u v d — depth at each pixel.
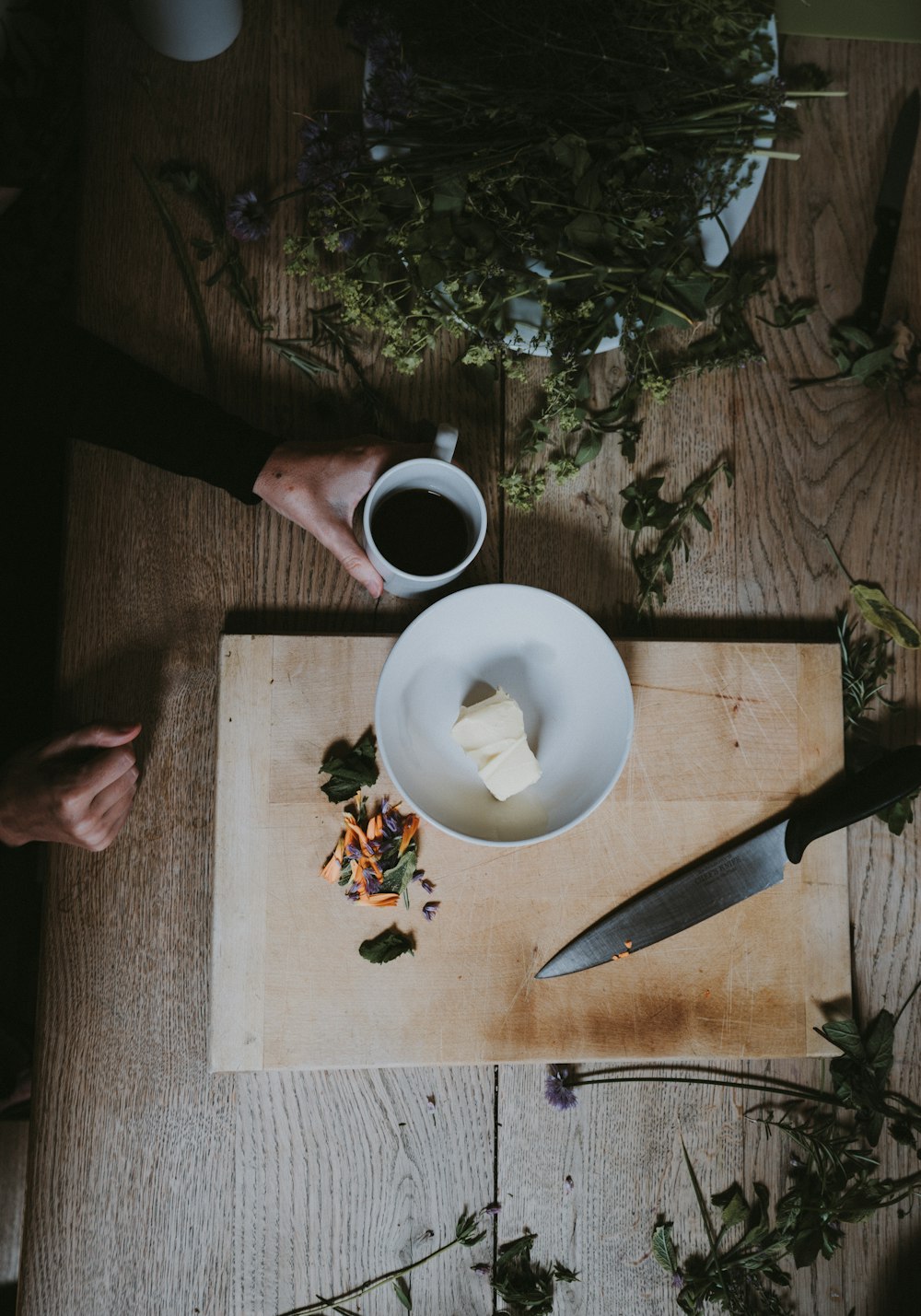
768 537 1.12
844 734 1.09
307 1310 1.00
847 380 1.14
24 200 1.42
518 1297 1.00
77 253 1.07
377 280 0.98
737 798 1.05
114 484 1.05
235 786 1.00
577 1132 1.04
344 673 1.03
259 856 1.00
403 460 1.01
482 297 0.96
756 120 1.01
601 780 0.96
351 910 1.00
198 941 1.01
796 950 1.04
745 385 1.13
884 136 1.16
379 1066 0.99
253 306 1.08
